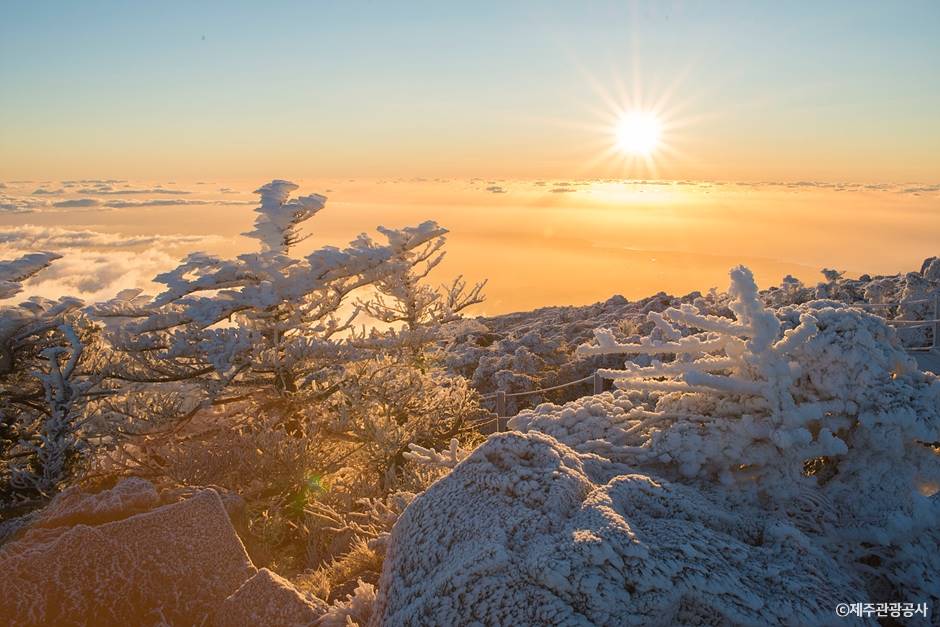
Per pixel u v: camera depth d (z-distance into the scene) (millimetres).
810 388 2920
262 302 8742
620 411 3307
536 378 13953
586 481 2516
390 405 9969
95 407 8766
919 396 2779
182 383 8867
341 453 9125
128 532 3215
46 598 2895
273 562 5289
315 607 2854
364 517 6133
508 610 1934
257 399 9289
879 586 2430
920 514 2418
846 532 2555
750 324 2861
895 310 12008
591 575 1922
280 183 9211
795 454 2715
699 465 2779
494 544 2105
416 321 12266
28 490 8125
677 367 2990
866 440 2818
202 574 3156
